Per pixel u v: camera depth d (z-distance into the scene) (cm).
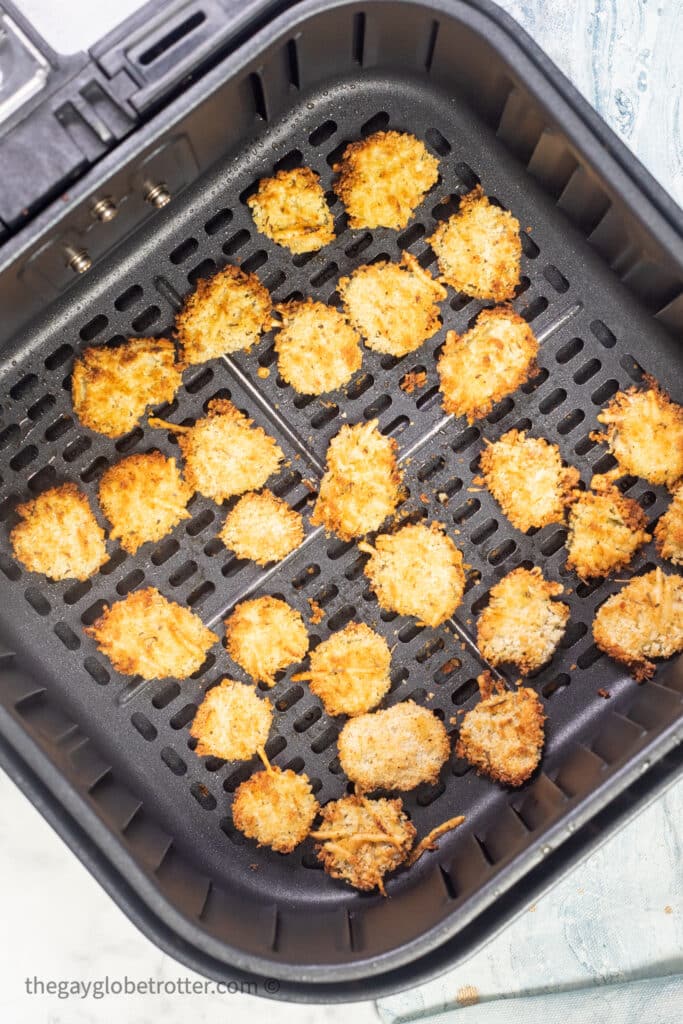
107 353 40
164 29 35
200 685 41
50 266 37
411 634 41
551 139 38
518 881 36
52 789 35
